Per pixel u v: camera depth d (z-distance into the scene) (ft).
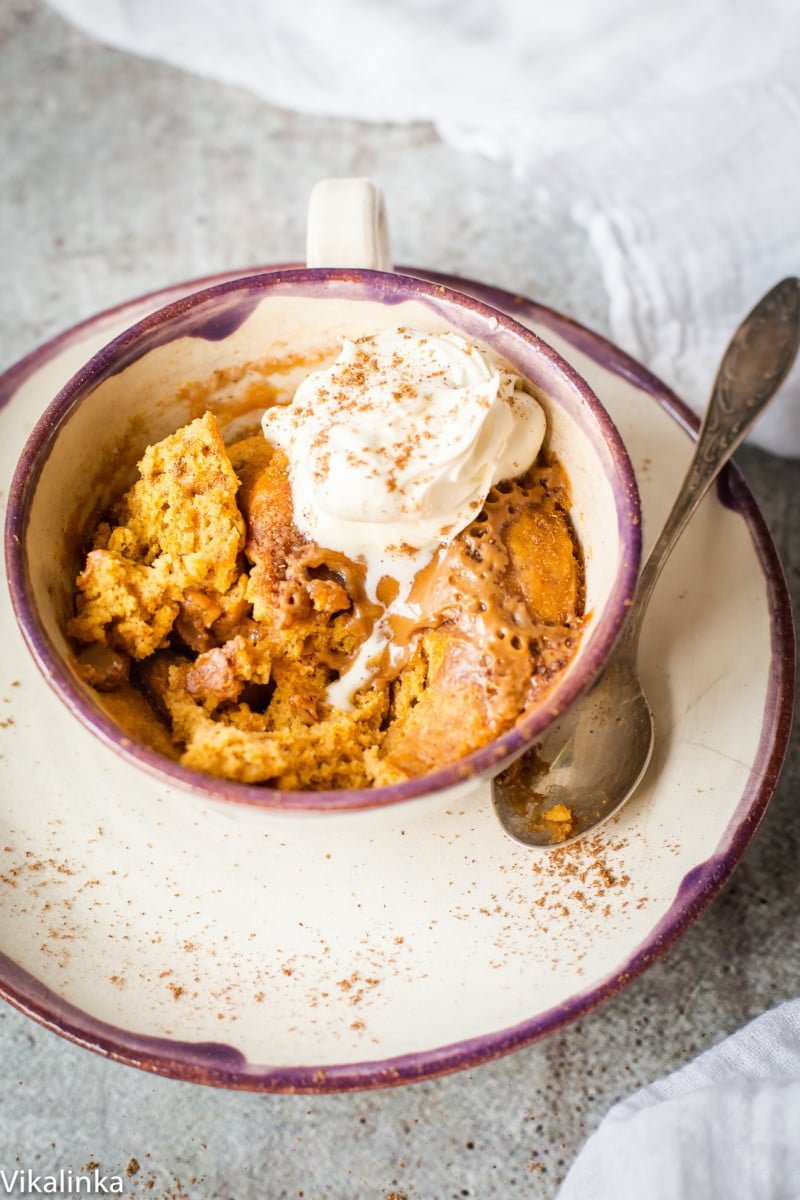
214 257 1.60
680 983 1.31
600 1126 1.23
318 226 1.22
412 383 1.17
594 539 1.16
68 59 1.70
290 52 1.68
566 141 1.59
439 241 1.60
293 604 1.16
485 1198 1.24
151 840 1.20
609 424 1.13
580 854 1.20
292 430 1.18
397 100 1.65
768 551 1.27
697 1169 1.18
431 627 1.17
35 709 1.23
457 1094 1.28
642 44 1.62
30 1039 1.29
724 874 1.17
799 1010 1.25
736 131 1.56
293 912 1.18
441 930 1.17
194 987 1.15
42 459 1.13
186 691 1.16
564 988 1.14
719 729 1.22
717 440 1.25
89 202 1.63
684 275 1.53
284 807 1.04
